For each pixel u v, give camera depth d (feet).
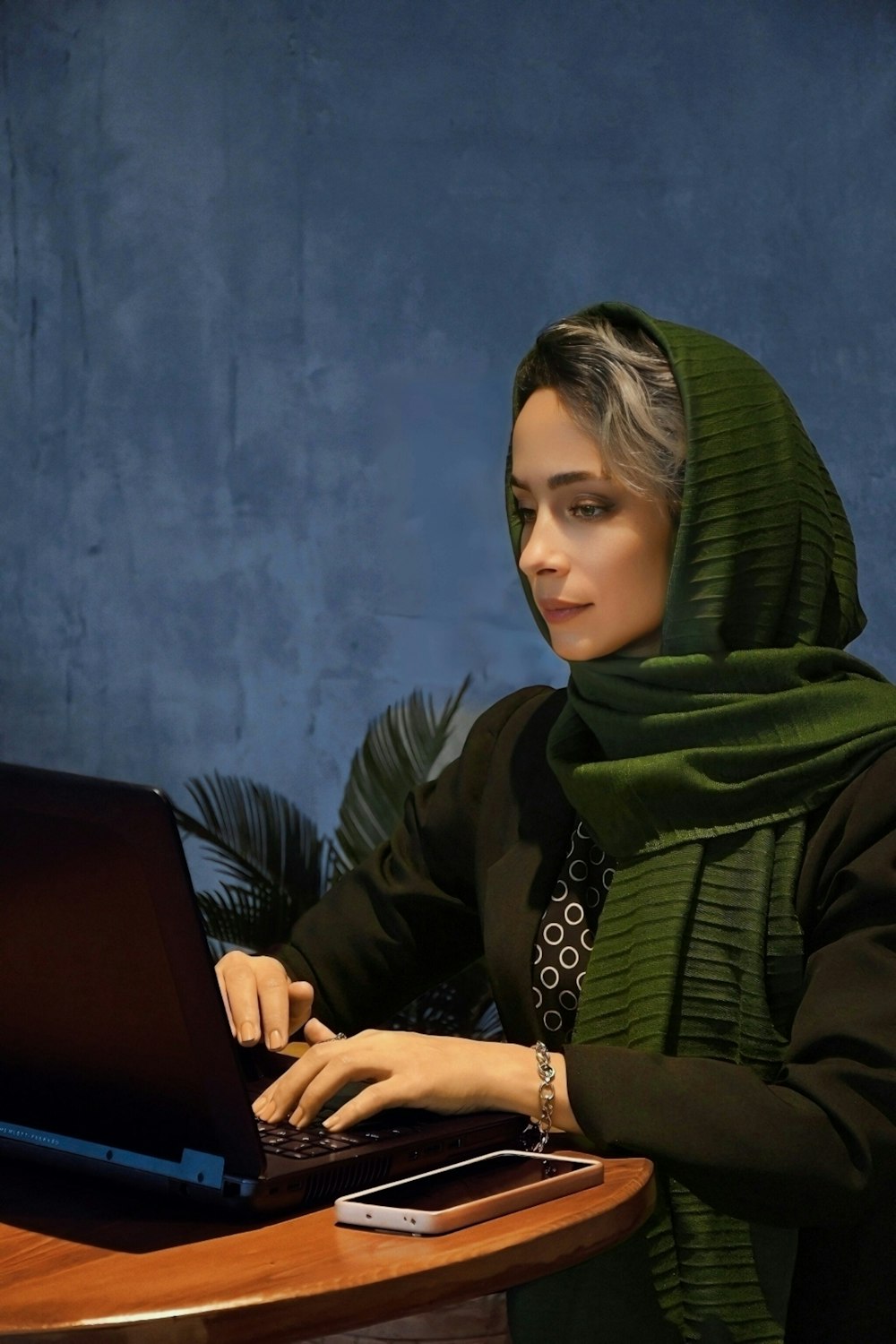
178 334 16.78
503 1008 5.40
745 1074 4.29
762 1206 4.14
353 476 16.52
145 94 16.71
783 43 15.85
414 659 16.47
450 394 16.33
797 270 15.89
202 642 16.80
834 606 5.52
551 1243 3.55
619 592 5.12
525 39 16.07
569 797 5.33
